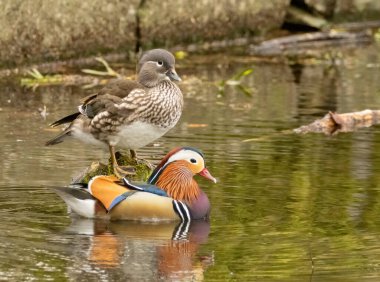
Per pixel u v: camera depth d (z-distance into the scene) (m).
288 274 8.86
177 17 21.50
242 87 18.25
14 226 10.26
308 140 14.20
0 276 8.80
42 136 14.24
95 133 11.64
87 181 11.55
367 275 8.80
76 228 10.27
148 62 11.80
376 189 11.58
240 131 14.70
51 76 18.55
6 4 18.69
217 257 9.37
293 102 16.97
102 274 8.88
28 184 11.72
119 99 11.49
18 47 19.06
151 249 9.60
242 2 22.59
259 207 10.91
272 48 22.30
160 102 11.63
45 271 8.95
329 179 12.02
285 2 23.45
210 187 11.66
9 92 17.36
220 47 22.27
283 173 12.29
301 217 10.55
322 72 19.92
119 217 10.59
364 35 23.55
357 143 14.08
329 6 23.95
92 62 20.16
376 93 17.80
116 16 20.45
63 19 19.61
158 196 10.61
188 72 19.53
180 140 14.05
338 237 9.89
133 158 12.00
